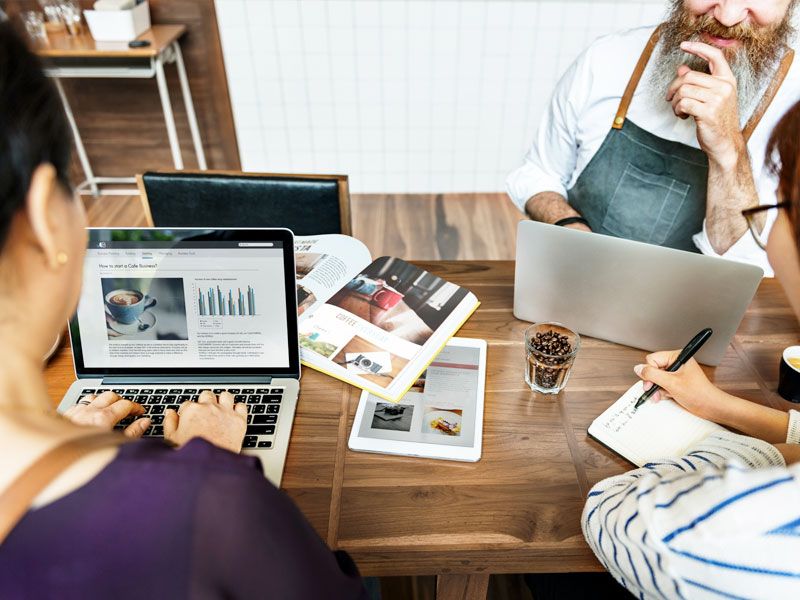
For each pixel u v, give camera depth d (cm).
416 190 360
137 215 326
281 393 98
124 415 89
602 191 171
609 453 91
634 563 62
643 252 99
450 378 103
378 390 98
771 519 49
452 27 308
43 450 36
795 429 89
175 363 100
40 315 41
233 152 347
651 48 155
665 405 98
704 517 52
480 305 122
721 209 147
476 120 337
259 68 321
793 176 50
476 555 79
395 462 89
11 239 37
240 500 38
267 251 94
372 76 323
